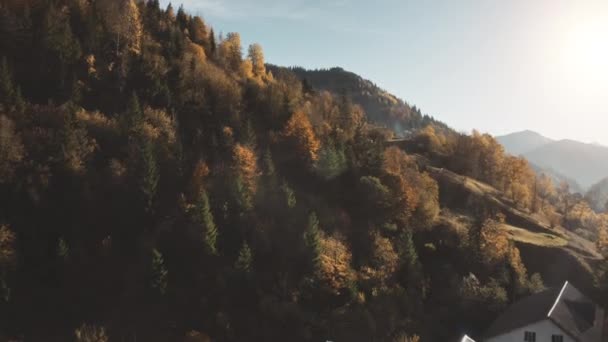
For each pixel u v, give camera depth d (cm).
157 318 5962
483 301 7006
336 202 8569
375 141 11106
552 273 8469
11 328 5481
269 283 6538
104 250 6359
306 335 5997
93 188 6944
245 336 5938
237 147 8000
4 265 5744
